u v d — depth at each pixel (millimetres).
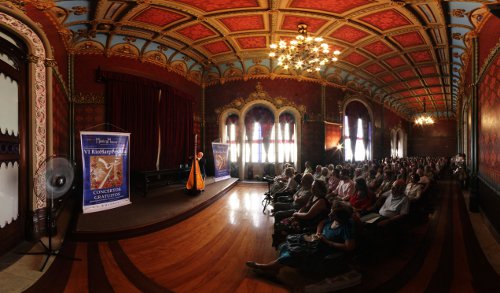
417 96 18688
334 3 7074
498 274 3621
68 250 4500
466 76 10914
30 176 4738
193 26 8492
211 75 13203
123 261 4082
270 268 3492
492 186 5637
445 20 7508
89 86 8844
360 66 12398
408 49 10156
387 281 3391
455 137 25953
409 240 5062
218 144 11984
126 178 7137
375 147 17484
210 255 4316
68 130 8484
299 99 13383
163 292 3176
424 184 5984
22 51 4699
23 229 4629
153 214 6121
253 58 11859
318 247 3301
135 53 9672
